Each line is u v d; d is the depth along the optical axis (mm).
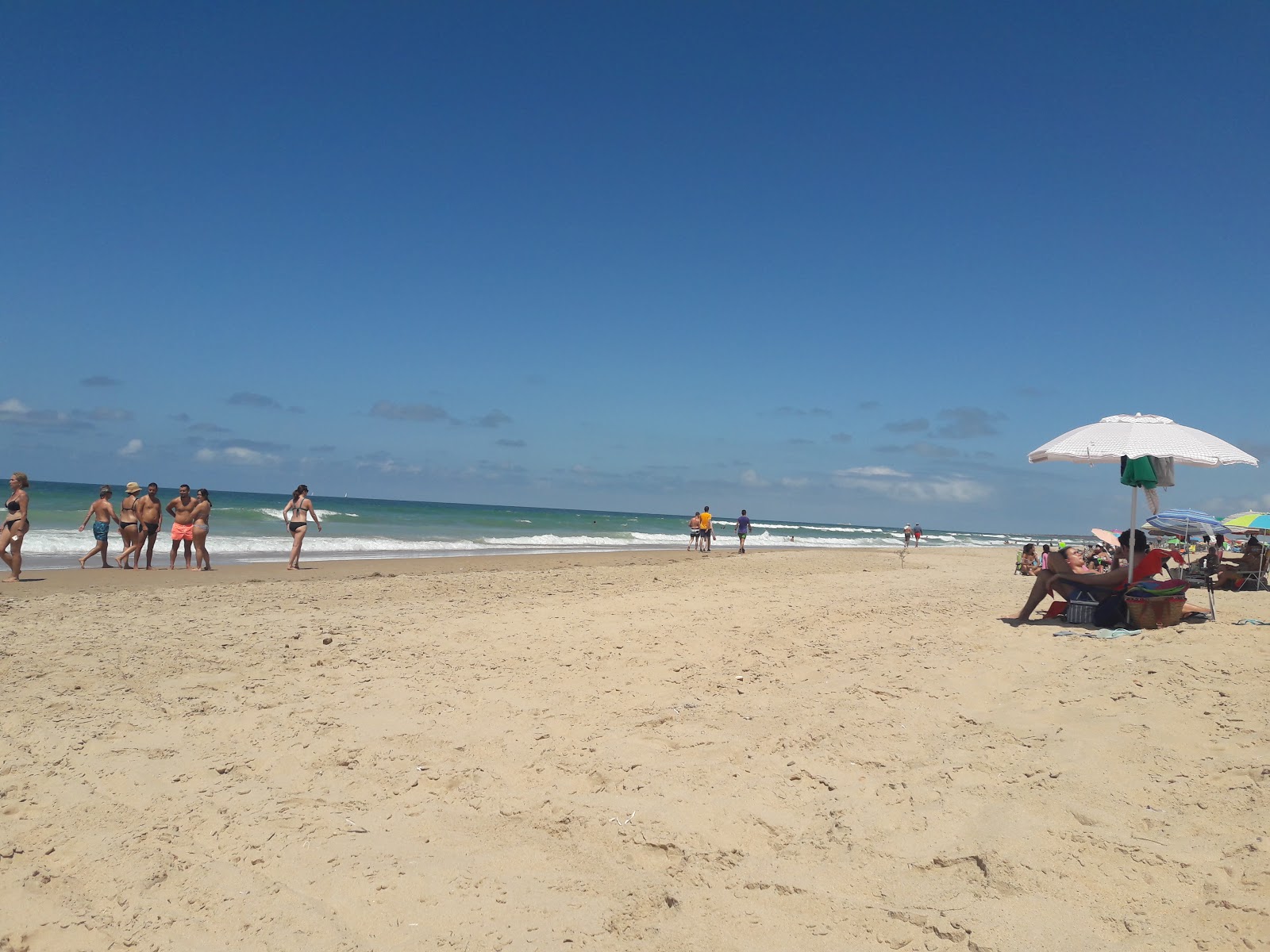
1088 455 7852
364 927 3279
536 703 6152
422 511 85125
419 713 5879
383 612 10305
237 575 16062
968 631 8461
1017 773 4480
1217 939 2896
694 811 4273
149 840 3947
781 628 9125
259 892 3506
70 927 3244
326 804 4398
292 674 6906
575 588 14297
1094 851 3561
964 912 3197
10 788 4500
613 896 3504
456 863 3785
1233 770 4199
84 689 6375
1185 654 6402
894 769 4734
